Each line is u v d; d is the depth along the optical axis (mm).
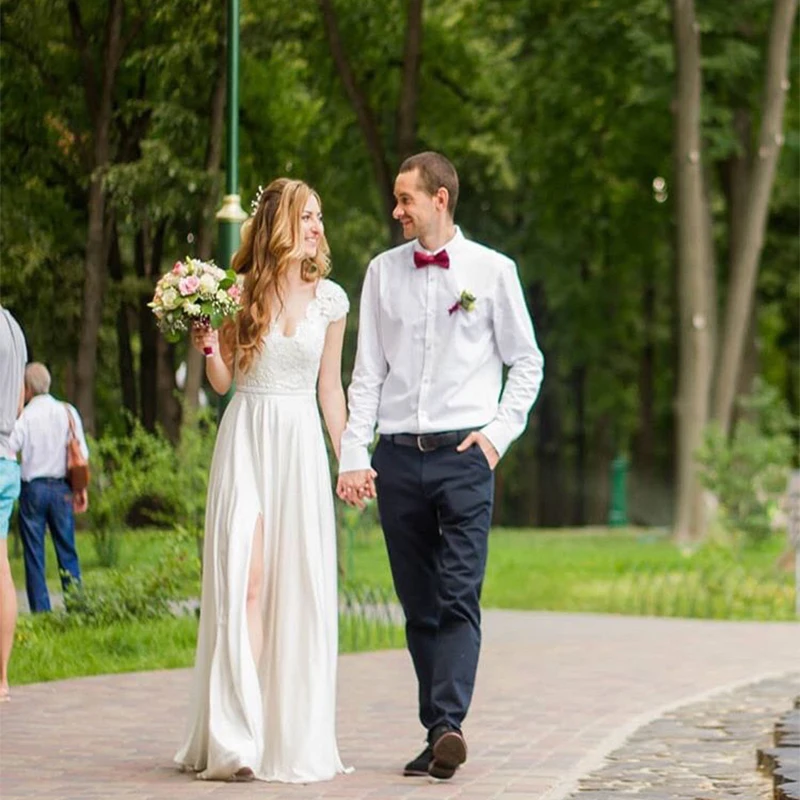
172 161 23125
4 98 22594
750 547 26453
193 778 7633
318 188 31250
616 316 39500
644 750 8617
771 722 9625
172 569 14242
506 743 8875
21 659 12195
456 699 7566
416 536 7805
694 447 27469
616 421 45188
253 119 27781
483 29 32688
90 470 19141
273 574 7812
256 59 27719
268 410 7898
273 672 7723
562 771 7945
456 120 32344
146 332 27797
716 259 37688
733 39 29734
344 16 29562
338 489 7848
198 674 7773
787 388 45812
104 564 19234
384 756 8391
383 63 30281
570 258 37250
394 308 7820
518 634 15219
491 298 7762
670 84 29906
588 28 30547
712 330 31500
